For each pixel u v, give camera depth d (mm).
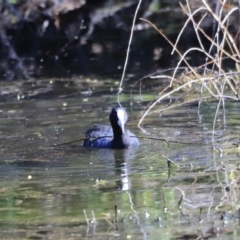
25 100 17953
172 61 22812
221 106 15562
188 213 8992
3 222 8984
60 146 13195
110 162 11883
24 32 27531
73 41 27016
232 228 8438
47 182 10727
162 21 27328
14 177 11102
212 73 15484
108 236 8320
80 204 9531
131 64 23047
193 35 25391
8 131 14484
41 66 23812
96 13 27688
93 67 23016
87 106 16750
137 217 8930
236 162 11320
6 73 22812
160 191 9938
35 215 9188
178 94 17234
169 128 14078
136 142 13086
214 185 10094
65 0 27297
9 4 27109
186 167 11203
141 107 16219
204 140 12992
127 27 27531
